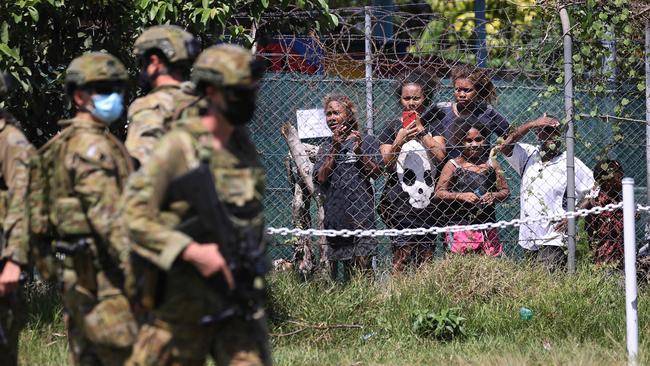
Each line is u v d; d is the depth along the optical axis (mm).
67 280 17266
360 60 34812
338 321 30984
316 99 35312
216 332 15328
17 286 18344
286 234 33031
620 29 33750
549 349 27719
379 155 33344
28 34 29547
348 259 32969
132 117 18641
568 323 30484
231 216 14969
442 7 56281
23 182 18516
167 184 14742
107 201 16703
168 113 18531
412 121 33469
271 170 35562
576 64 33500
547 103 35562
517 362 25609
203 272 14602
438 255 34781
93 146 16875
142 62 19453
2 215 18891
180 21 30719
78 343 17734
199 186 14445
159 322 15133
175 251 14469
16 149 18688
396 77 34250
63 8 30828
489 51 36688
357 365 26906
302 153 33938
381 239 34375
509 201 36219
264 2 31469
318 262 33812
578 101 33312
